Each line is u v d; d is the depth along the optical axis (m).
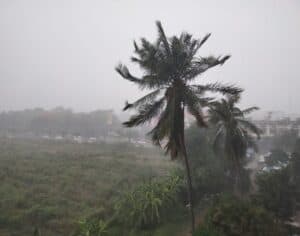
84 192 25.97
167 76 15.70
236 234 12.55
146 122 16.17
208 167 24.58
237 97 22.70
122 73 16.06
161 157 49.50
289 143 46.66
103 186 27.64
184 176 23.66
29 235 17.48
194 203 22.02
